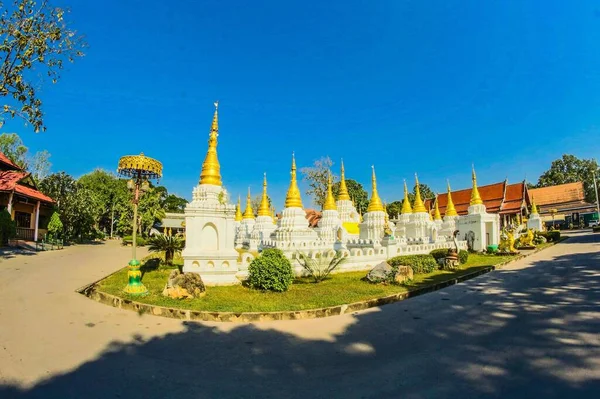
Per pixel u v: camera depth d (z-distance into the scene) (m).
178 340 8.08
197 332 8.70
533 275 17.11
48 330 8.55
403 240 30.66
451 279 16.17
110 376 6.07
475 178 34.53
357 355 7.20
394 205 78.25
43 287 13.87
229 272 14.81
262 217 37.84
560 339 7.56
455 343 7.74
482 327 8.84
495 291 13.60
